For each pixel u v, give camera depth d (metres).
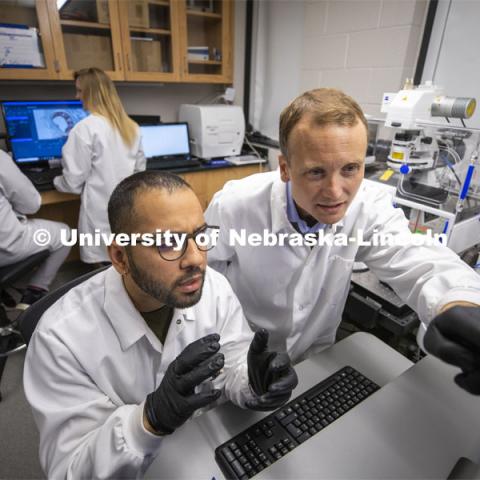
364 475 0.56
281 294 1.06
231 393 0.74
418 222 1.34
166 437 0.65
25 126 2.29
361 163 0.65
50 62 2.20
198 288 0.63
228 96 2.98
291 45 2.65
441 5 1.89
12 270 1.73
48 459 0.61
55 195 2.22
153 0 2.41
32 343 0.70
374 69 2.15
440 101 1.30
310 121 0.62
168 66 2.68
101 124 2.03
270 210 0.98
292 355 1.12
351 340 0.92
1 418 1.50
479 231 1.31
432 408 0.68
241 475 0.59
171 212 0.57
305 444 0.61
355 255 1.01
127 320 0.71
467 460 0.56
